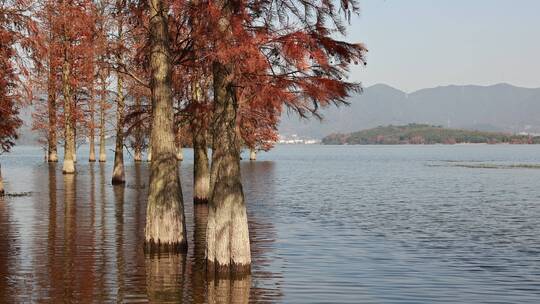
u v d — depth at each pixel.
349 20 12.87
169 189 16.31
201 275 14.05
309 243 19.17
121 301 12.00
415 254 17.78
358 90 12.63
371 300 12.59
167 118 16.27
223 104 13.96
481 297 13.01
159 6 15.81
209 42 12.95
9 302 11.84
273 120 14.56
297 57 11.92
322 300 12.48
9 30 19.17
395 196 38.19
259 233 21.09
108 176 46.47
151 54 16.22
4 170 56.81
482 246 19.42
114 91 36.19
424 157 137.00
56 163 67.69
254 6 12.92
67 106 42.00
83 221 22.03
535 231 23.00
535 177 60.34
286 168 76.38
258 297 12.53
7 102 21.27
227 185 14.05
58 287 12.95
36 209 25.48
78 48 24.41
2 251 16.53
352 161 109.00
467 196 38.66
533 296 13.14
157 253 16.23
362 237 20.72
